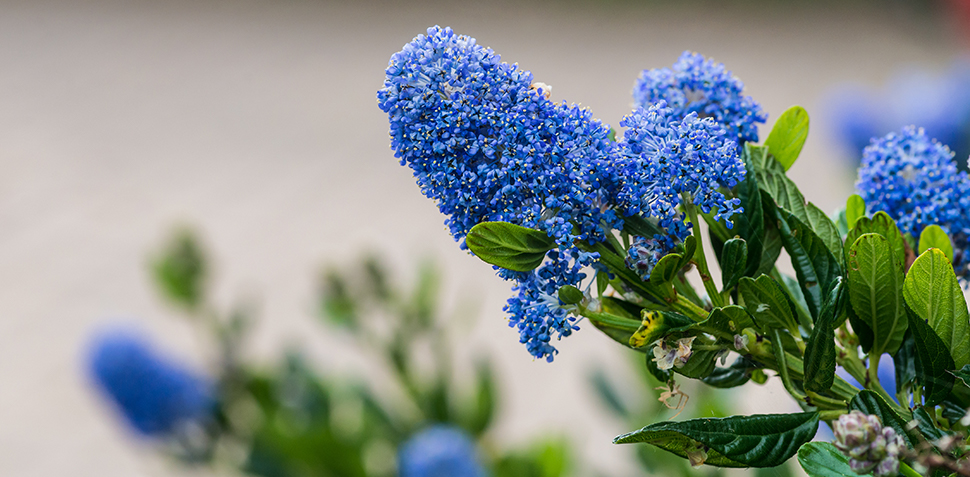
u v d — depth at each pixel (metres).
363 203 4.05
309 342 3.02
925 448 0.73
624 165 0.75
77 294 3.44
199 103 5.23
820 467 0.73
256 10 7.11
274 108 5.16
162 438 1.61
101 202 4.11
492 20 6.79
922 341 0.75
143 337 1.62
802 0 7.01
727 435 0.73
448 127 0.74
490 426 1.59
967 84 1.94
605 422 2.66
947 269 0.74
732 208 0.75
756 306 0.75
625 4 7.09
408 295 1.65
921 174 0.79
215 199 4.12
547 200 0.74
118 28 6.57
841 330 0.78
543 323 0.76
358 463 1.44
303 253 3.63
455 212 0.75
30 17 6.79
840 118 2.08
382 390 1.95
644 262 0.75
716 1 7.13
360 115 5.02
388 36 6.43
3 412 2.90
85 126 4.91
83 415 2.88
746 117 0.79
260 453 1.52
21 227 3.93
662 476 1.24
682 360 0.74
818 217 0.78
